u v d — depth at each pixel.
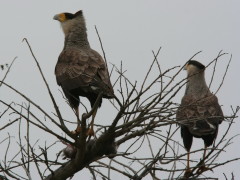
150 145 10.54
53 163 11.53
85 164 11.42
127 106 10.12
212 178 10.62
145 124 10.49
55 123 10.52
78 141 10.83
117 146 11.36
